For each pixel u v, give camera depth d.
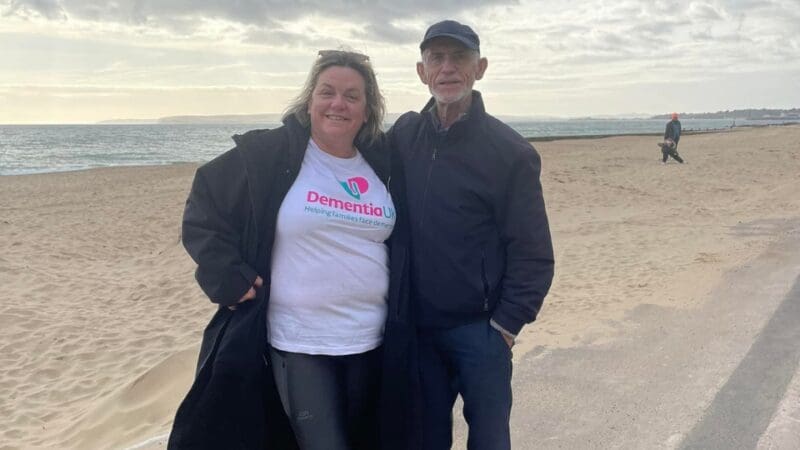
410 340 2.44
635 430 3.30
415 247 2.47
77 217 13.08
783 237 8.20
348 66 2.31
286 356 2.32
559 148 29.47
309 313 2.30
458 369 2.53
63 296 7.70
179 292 7.63
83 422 4.42
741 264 6.69
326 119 2.30
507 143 2.39
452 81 2.38
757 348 4.29
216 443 2.27
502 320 2.44
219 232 2.25
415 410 2.43
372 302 2.39
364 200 2.37
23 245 10.29
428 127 2.48
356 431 2.50
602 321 5.09
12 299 7.49
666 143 20.44
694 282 6.11
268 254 2.31
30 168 31.22
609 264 7.46
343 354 2.32
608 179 16.34
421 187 2.46
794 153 22.91
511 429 3.36
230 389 2.24
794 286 5.70
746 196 12.88
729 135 39.81
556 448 3.17
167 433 3.74
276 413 2.47
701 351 4.30
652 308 5.34
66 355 5.86
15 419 4.68
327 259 2.30
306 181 2.31
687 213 11.01
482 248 2.45
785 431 3.20
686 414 3.43
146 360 5.66
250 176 2.24
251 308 2.27
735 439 3.16
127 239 10.94
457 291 2.44
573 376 3.99
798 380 3.76
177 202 15.00
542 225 2.42
